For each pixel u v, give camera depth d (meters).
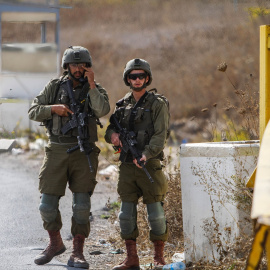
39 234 25.19
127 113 19.31
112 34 102.81
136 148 19.12
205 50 87.00
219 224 18.55
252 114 23.06
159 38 97.25
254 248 9.27
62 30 104.69
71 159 20.09
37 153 45.66
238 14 93.31
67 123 19.89
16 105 50.78
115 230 25.66
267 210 8.88
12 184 35.22
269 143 10.58
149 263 20.78
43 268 20.08
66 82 20.25
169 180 23.66
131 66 18.98
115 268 19.64
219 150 18.38
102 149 44.41
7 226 26.33
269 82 16.47
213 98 70.75
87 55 20.11
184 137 57.06
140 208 23.48
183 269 18.62
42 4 51.56
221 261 17.98
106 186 35.12
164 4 109.25
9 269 19.97
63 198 32.41
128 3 112.00
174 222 23.03
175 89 75.81
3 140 47.59
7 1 50.81
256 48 83.06
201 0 105.62
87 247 23.39
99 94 19.81
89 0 109.56
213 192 18.62
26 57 51.06
